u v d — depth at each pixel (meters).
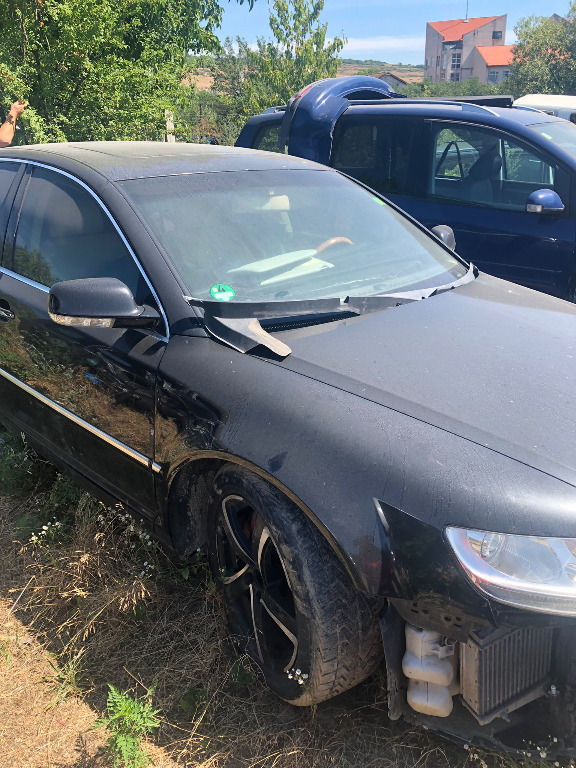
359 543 1.90
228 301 2.45
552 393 2.16
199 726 2.28
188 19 13.03
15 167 3.60
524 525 1.76
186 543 2.57
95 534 2.93
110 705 2.19
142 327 2.60
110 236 2.81
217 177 3.11
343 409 2.08
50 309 2.51
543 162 5.14
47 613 2.79
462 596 1.79
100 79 9.65
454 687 1.97
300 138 6.32
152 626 2.69
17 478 3.56
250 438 2.15
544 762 1.99
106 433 2.78
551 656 1.97
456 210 5.53
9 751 2.20
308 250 2.97
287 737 2.23
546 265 5.09
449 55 104.44
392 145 5.88
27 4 9.01
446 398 2.10
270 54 19.11
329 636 2.03
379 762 2.14
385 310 2.71
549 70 37.25
